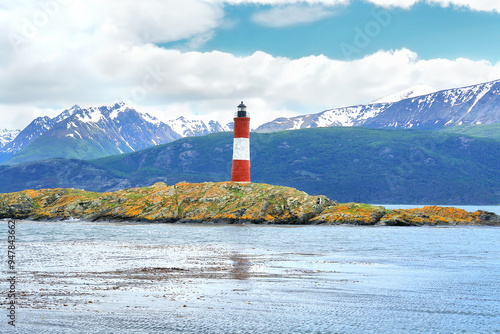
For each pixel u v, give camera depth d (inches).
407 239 4092.0
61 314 1445.6
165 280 1989.4
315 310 1521.9
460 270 2365.9
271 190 6038.4
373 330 1328.7
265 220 5664.4
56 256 2731.3
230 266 2399.1
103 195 6441.9
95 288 1812.3
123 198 6259.8
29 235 4217.5
